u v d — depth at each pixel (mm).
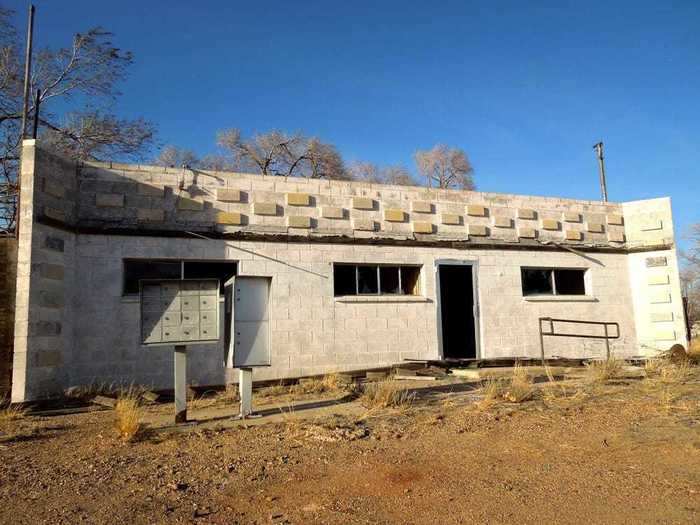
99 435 7754
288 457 6348
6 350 10539
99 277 11844
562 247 16141
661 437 6711
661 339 16234
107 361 11672
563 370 13188
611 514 4480
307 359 13172
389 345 13953
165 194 12555
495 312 15164
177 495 5152
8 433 8031
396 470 5809
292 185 13664
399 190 14727
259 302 8891
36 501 5043
